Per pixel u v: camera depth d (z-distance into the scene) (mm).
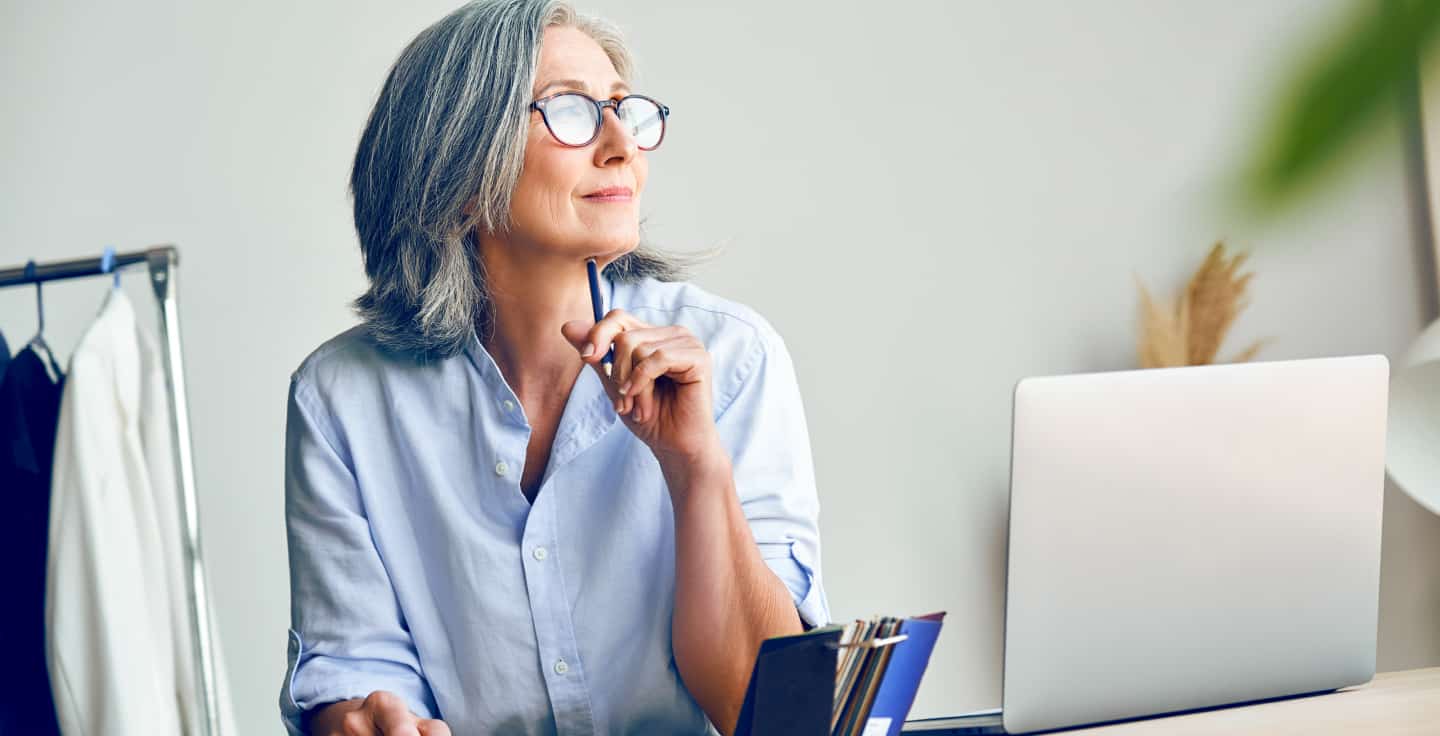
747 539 1237
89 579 1441
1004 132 3107
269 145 2719
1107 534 1188
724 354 1390
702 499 1208
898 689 1007
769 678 930
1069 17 3141
